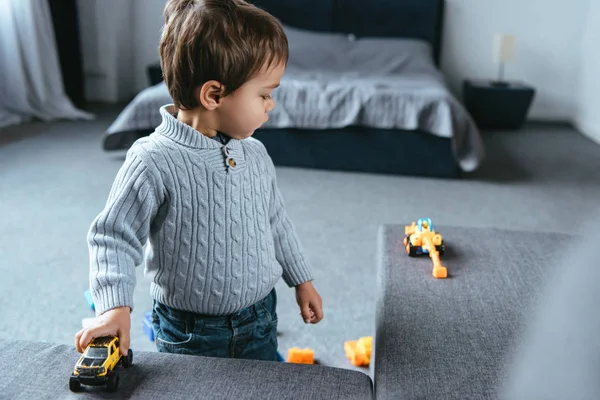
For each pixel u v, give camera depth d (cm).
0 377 74
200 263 88
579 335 57
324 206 258
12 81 388
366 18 457
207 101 83
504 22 465
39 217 231
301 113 306
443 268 111
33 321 158
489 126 440
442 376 81
